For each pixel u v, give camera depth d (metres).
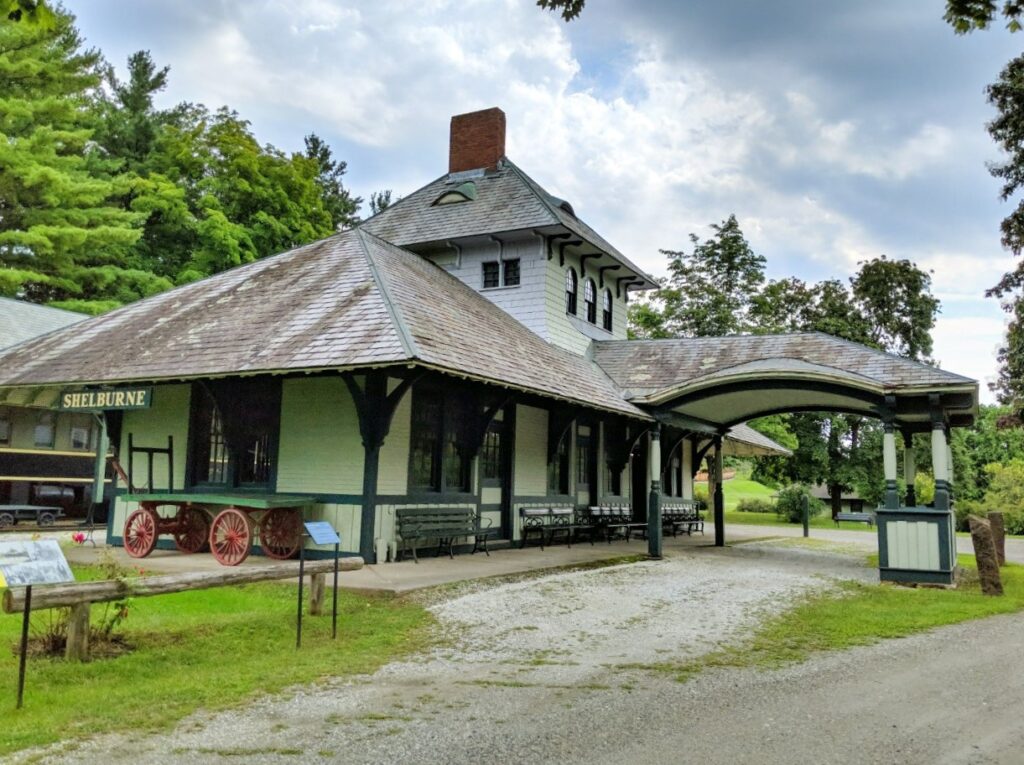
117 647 6.49
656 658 6.75
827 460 34.72
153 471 14.39
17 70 23.91
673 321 35.91
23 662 4.96
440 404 13.68
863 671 6.40
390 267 14.85
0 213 24.50
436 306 14.06
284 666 6.16
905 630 8.18
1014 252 26.88
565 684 5.85
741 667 6.47
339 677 5.95
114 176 31.06
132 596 6.13
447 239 19.86
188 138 32.81
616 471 20.34
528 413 16.42
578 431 18.81
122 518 14.45
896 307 36.59
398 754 4.32
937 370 12.81
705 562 14.51
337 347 11.20
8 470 18.97
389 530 12.20
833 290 37.16
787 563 14.85
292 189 33.78
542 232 19.12
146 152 33.38
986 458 49.00
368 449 11.84
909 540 11.93
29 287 28.73
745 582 11.68
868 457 34.75
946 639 7.80
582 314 21.20
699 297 35.28
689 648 7.16
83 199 24.94
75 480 20.53
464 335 13.23
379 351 10.71
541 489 16.80
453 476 13.98
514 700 5.40
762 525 32.19
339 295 13.19
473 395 14.43
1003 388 31.03
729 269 35.72
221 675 5.86
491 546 14.89
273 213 32.75
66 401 13.26
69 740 4.45
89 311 24.66
